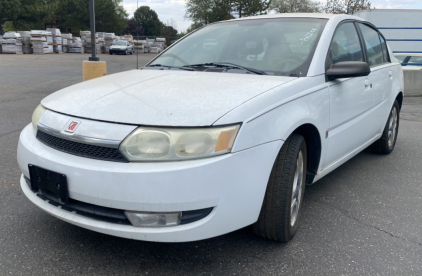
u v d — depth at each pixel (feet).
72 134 7.13
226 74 9.29
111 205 6.69
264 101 7.53
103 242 8.46
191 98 7.52
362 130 12.07
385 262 8.00
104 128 6.95
